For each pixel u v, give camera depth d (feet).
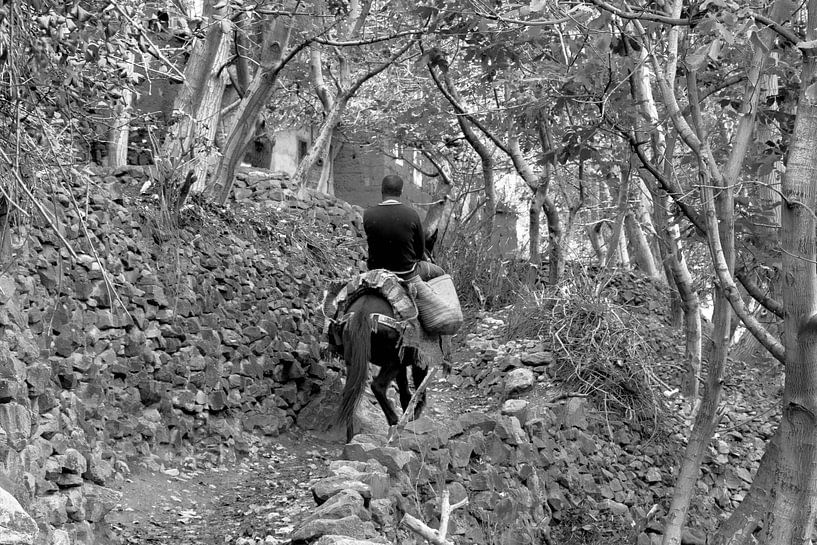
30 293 24.02
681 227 36.55
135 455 27.12
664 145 24.13
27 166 19.51
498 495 24.67
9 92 17.15
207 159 38.34
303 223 49.26
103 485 24.63
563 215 69.10
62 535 17.83
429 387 39.32
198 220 36.17
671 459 35.78
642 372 36.94
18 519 13.87
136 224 30.94
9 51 15.64
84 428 24.88
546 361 37.32
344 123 73.56
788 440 16.76
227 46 38.17
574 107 27.43
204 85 37.19
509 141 43.04
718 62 24.58
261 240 42.19
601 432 34.65
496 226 51.80
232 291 35.17
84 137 22.47
